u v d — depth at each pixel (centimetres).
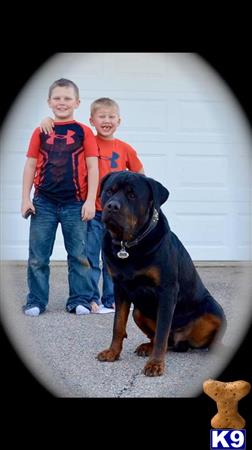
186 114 600
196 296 348
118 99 598
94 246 454
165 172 615
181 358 351
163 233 320
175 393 303
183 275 338
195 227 619
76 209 438
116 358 344
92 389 310
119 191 308
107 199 313
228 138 607
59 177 432
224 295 488
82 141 436
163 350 322
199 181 616
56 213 439
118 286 333
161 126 607
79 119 590
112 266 322
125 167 473
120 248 314
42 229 437
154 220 316
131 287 324
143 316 341
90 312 444
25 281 517
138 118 605
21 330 389
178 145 610
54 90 431
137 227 311
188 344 360
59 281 551
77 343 373
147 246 313
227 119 582
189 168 616
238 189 609
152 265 314
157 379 318
